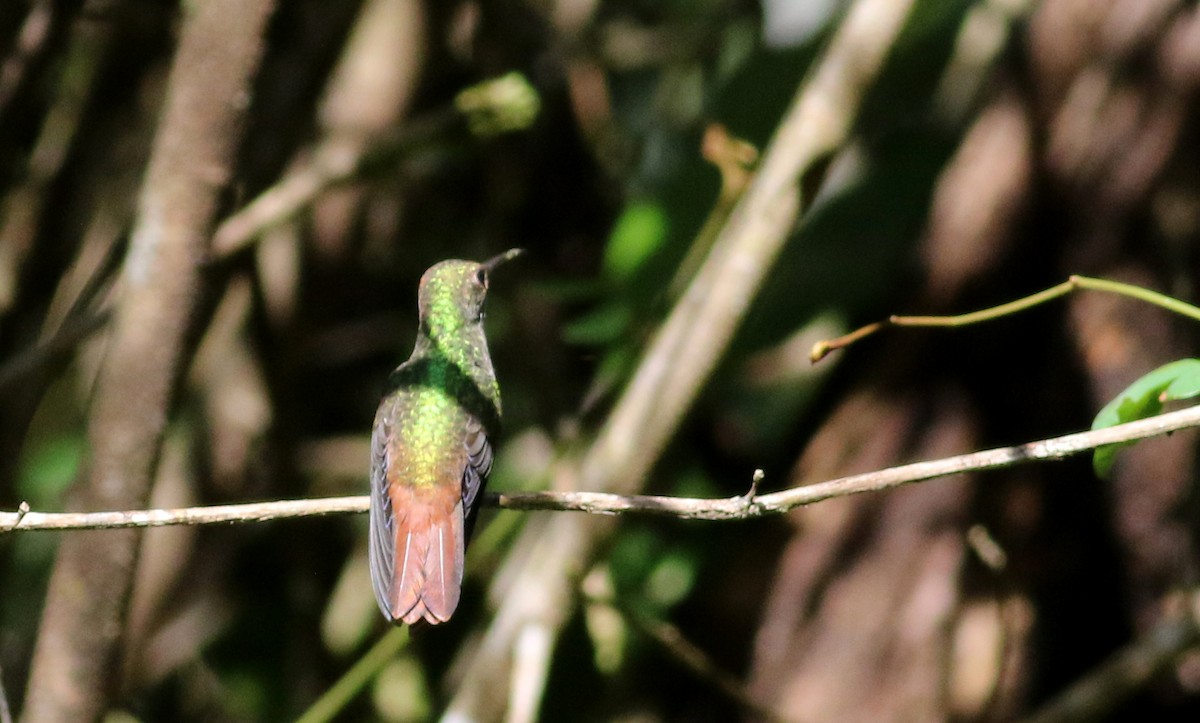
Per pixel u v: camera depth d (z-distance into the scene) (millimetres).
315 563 11586
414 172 11891
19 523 6105
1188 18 9578
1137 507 9492
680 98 12859
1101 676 8906
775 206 8492
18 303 10695
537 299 11391
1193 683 9648
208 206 8070
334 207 11391
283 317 11203
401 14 11414
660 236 10508
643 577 10953
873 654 9531
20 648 11570
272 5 8016
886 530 9695
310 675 11383
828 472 9938
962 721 9398
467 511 7672
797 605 9812
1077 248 9617
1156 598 9406
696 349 8664
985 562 9531
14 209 10758
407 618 6684
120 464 8047
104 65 10945
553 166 11578
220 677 12031
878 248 11555
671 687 11125
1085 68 9695
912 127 11992
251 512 6297
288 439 11227
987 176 9812
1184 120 9492
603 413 10422
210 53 8023
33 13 9984
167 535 11312
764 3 12328
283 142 10047
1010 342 9695
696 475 11367
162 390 8070
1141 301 9508
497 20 11289
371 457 7844
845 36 8508
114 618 8117
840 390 10719
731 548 11117
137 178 11242
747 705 9258
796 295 11523
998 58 10344
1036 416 9656
